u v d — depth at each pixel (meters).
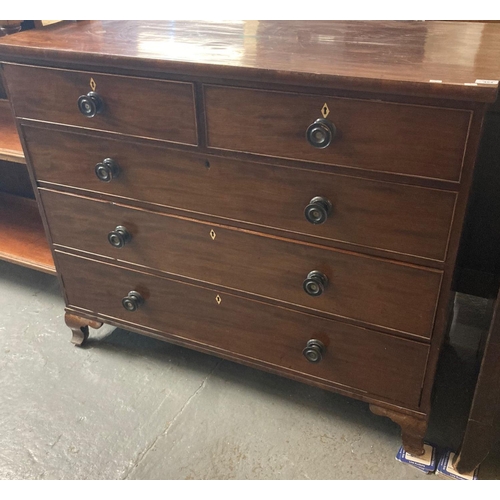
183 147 1.16
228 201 1.18
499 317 1.02
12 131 1.67
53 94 1.24
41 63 1.21
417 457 1.29
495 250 1.48
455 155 0.93
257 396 1.47
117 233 1.34
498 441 1.34
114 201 1.33
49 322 1.74
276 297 1.26
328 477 1.26
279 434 1.37
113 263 1.44
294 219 1.13
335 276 1.16
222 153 1.12
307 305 1.23
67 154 1.32
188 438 1.36
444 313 1.09
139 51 1.12
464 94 0.86
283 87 0.99
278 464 1.29
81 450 1.33
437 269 1.05
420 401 1.22
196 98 1.08
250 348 1.38
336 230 1.10
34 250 1.78
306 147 1.03
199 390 1.49
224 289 1.32
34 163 1.38
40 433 1.38
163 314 1.46
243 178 1.13
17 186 2.10
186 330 1.45
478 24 1.36
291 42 1.19
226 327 1.38
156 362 1.59
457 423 1.38
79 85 1.19
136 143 1.21
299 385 1.50
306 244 1.15
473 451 1.20
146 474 1.28
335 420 1.40
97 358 1.60
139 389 1.50
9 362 1.59
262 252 1.21
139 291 1.45
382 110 0.94
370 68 0.96
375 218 1.05
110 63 1.11
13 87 1.28
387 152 0.97
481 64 0.99
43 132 1.31
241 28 1.35
